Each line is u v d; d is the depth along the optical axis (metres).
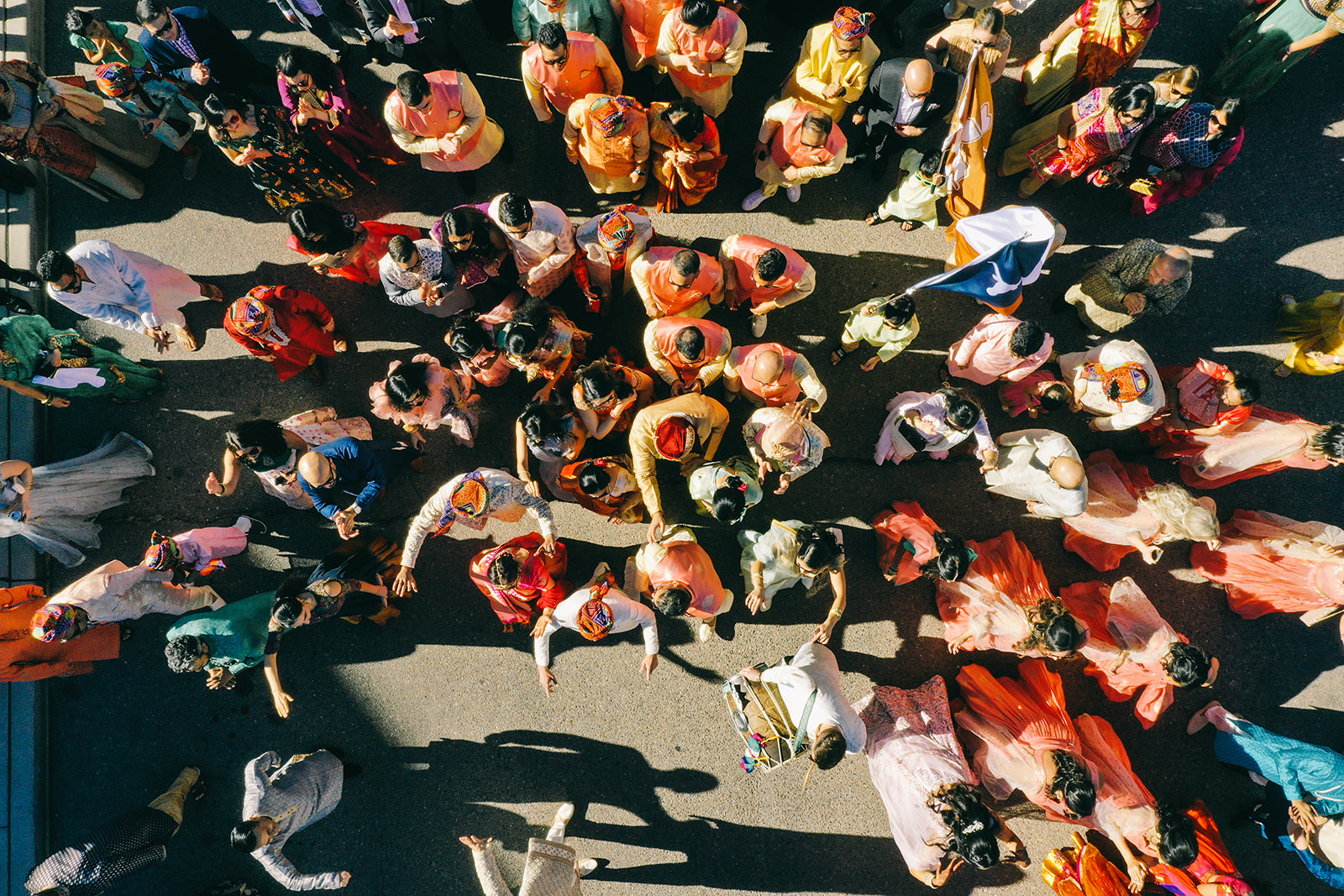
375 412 4.89
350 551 5.00
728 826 5.26
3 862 5.09
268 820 4.39
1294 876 5.24
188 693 5.30
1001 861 5.27
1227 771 5.28
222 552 5.04
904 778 4.56
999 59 4.62
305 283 5.49
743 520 5.39
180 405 5.43
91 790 5.25
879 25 5.56
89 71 5.63
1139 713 5.02
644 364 5.47
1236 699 5.33
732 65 4.54
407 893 5.23
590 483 4.20
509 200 4.06
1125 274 4.70
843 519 5.39
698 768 5.28
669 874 5.26
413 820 5.27
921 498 5.41
